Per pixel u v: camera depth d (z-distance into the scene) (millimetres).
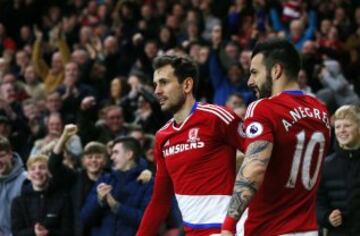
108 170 15961
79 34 30469
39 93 25984
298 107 9148
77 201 15562
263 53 9305
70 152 17969
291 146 9039
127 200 15016
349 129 12875
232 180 10031
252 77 9398
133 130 18141
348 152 12977
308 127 9133
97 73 25547
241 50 26406
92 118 19719
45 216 15391
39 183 15469
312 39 26469
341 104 21672
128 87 22969
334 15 28969
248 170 8695
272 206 9117
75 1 33281
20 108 22984
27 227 15453
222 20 28328
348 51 26594
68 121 21453
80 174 15867
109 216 15094
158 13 30266
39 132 20953
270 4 28500
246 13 28266
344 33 27547
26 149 20688
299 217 9125
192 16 27859
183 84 10195
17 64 28203
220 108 10062
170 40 27406
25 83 26891
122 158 15312
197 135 9992
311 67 23719
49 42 31141
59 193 15602
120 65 26719
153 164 17312
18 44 32281
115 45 27031
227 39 27766
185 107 10211
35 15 33062
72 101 23094
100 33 29234
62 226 15453
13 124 20891
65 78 24719
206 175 9992
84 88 23922
